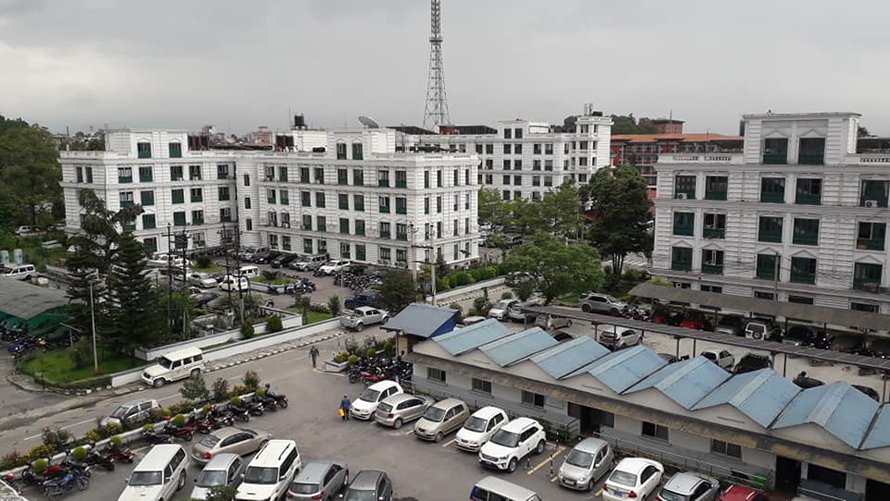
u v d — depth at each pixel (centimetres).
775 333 5450
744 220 6062
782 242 5894
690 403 3341
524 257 6134
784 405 3350
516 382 3866
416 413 3966
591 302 6488
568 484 3095
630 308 6353
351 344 5188
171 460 3077
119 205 8688
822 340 5228
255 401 4150
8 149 11406
